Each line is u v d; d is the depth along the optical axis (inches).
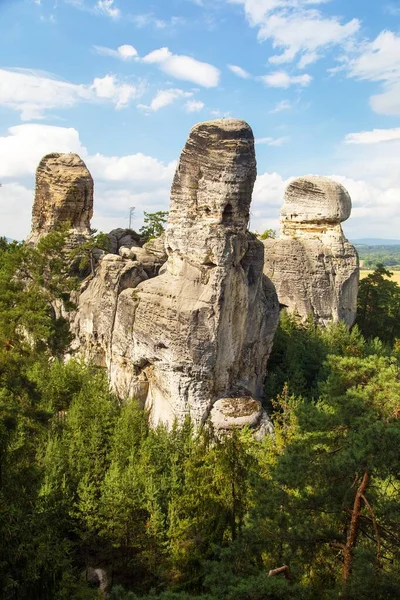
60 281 1822.1
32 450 1315.2
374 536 763.4
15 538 784.3
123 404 1683.1
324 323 2468.0
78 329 2048.5
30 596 837.2
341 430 820.6
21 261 1825.8
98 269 2100.1
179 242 1569.9
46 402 1621.6
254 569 797.2
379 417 791.1
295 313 2455.7
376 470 719.1
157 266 2026.3
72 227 2390.5
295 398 1881.2
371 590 649.6
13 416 915.4
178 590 1068.5
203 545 1086.4
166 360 1549.0
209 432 1440.7
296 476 765.9
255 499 830.5
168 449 1380.4
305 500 786.2
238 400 1552.7
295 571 778.8
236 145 1485.0
